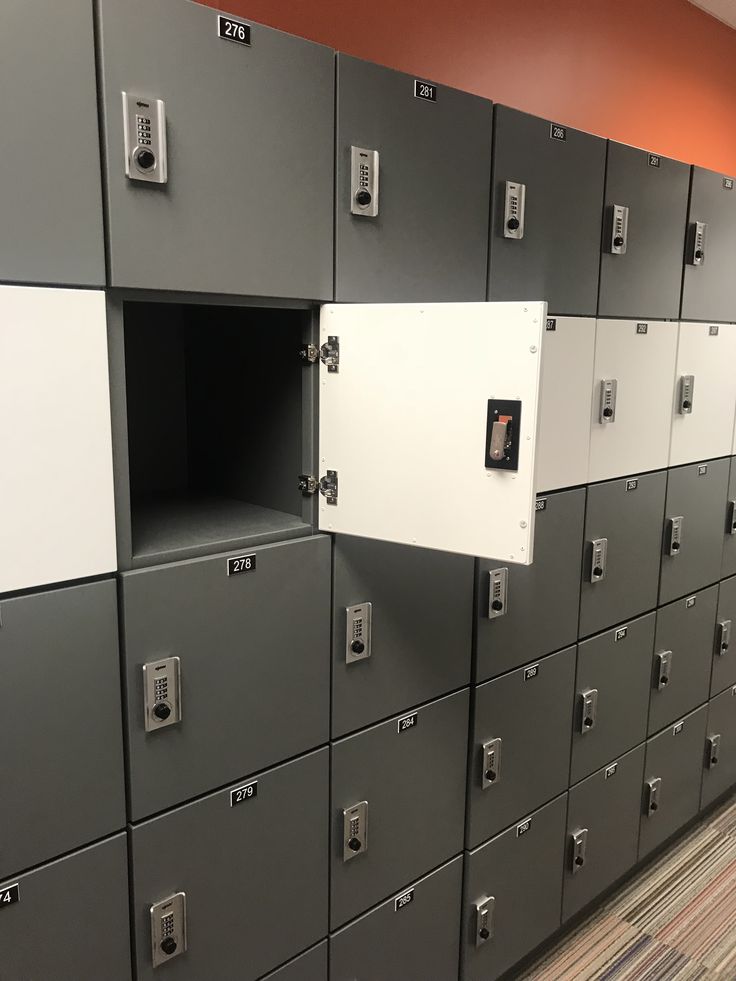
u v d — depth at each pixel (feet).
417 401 4.79
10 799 4.08
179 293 4.42
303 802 5.57
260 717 5.17
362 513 5.17
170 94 4.12
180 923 4.89
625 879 9.37
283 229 4.77
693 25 11.56
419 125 5.47
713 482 9.52
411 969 6.70
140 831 4.64
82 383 4.03
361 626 5.67
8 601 3.92
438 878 6.79
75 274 3.91
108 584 4.30
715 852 10.02
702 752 10.28
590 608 7.93
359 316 4.97
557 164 6.65
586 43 9.80
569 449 7.27
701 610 9.74
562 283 6.93
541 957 8.12
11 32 3.55
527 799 7.55
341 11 7.11
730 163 12.94
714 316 9.00
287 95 4.66
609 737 8.54
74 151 3.82
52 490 4.00
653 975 7.84
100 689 4.34
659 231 7.94
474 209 6.01
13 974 4.23
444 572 6.28
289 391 5.60
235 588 4.90
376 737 6.00
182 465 6.73
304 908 5.72
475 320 4.47
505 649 6.97
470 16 8.28
